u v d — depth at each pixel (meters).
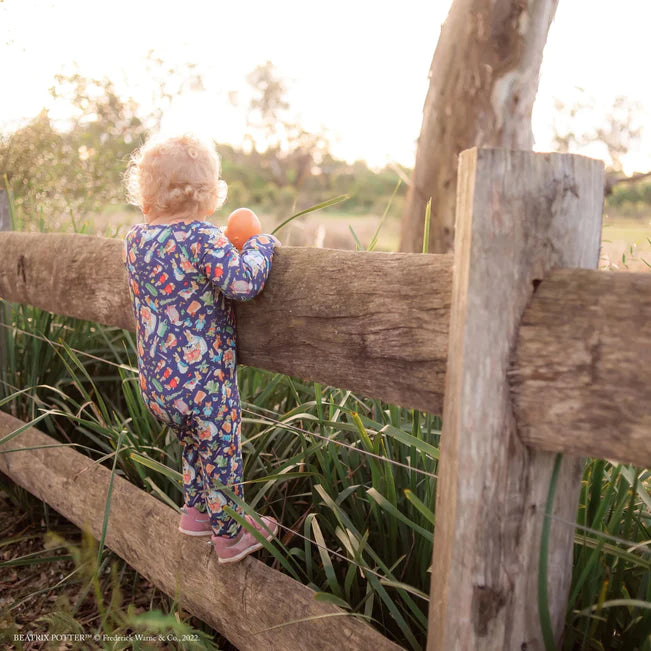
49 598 2.31
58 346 3.06
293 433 2.30
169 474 1.99
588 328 1.07
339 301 1.49
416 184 3.68
